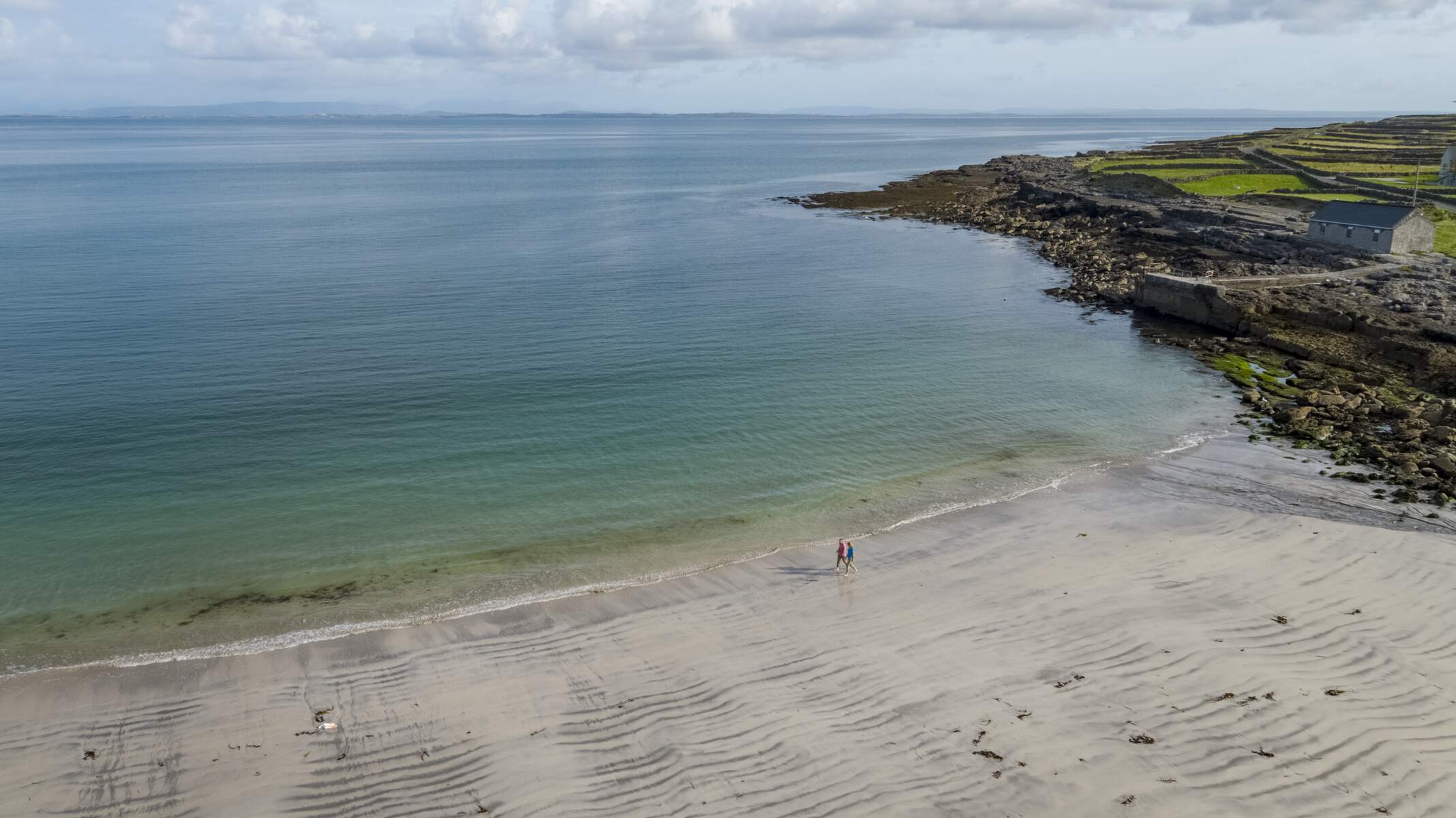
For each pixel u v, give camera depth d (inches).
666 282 3058.6
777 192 6186.0
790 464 1568.7
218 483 1476.4
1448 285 2472.9
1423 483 1430.9
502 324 2460.6
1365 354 2066.9
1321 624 1010.1
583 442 1657.2
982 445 1657.2
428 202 5492.1
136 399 1840.6
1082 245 3644.2
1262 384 1984.5
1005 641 1005.8
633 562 1232.2
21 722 900.6
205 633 1061.8
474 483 1487.5
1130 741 818.2
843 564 1207.6
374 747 854.5
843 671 958.4
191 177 7327.8
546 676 965.2
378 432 1692.9
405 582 1179.3
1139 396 1923.0
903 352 2246.6
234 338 2278.5
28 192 5861.2
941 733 844.0
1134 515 1349.7
